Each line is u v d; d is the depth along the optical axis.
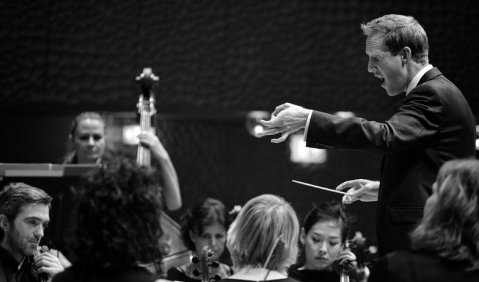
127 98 7.17
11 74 7.09
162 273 3.08
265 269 3.02
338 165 7.35
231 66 7.23
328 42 7.26
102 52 7.16
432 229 2.67
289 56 7.26
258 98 7.24
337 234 4.41
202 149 7.35
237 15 7.23
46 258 3.65
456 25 7.29
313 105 7.25
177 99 7.20
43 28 7.12
